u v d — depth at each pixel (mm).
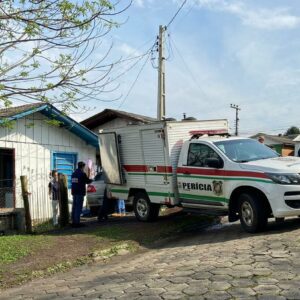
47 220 11539
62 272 6312
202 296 4211
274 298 3928
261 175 7035
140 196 9789
